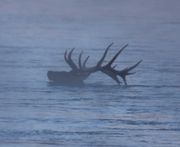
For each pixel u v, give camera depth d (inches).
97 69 1652.3
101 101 1444.4
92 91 1563.7
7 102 1417.3
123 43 2632.9
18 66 1929.1
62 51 2299.5
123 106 1392.7
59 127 1195.9
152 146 1087.6
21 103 1411.2
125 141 1114.7
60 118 1267.2
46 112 1318.9
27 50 2303.2
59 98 1469.0
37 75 1766.7
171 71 1893.5
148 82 1700.3
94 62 2098.9
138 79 1745.8
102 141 1112.2
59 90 1563.7
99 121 1248.2
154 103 1428.4
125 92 1560.0
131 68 1662.2
